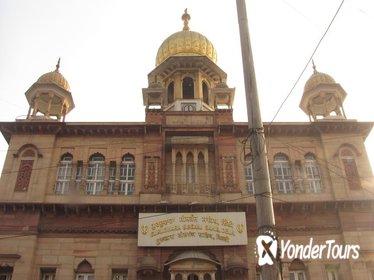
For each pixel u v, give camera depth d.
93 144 24.33
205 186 22.95
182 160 23.81
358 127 24.75
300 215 21.97
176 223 21.17
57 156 23.80
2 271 20.27
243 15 11.00
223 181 22.80
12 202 21.47
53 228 21.22
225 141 24.25
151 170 23.14
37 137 24.11
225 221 21.27
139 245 20.56
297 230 21.55
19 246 20.52
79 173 23.48
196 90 31.14
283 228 21.52
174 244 20.62
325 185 23.14
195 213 21.45
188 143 24.25
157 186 22.59
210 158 24.12
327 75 27.78
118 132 24.61
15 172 22.86
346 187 22.84
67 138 24.50
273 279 8.30
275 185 23.36
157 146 24.03
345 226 21.58
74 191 22.67
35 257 20.53
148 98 27.19
